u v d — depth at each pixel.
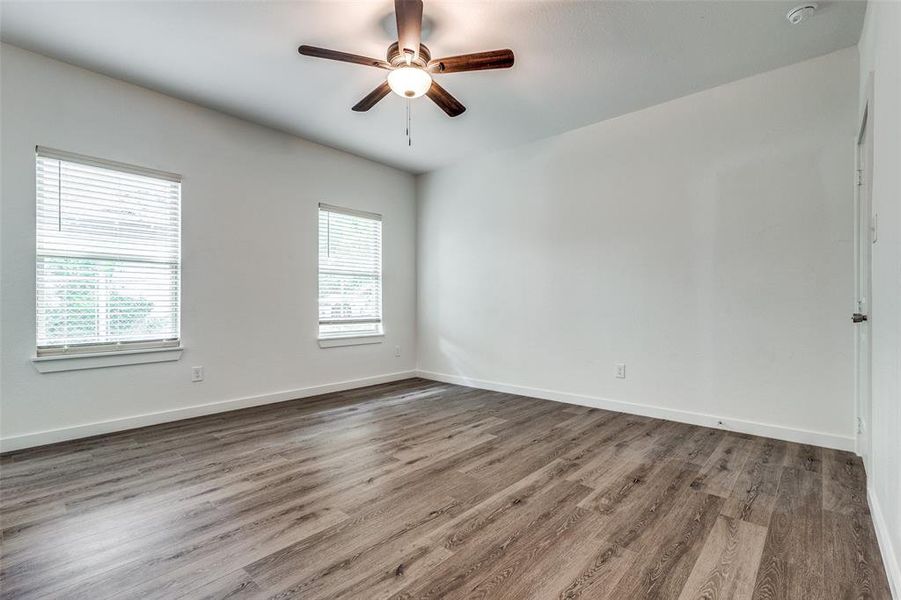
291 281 4.21
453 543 1.74
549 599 1.42
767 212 3.04
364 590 1.46
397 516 1.96
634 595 1.44
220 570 1.57
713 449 2.80
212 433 3.15
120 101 3.16
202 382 3.61
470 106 3.54
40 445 2.84
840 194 2.78
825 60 2.82
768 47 2.72
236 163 3.80
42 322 2.88
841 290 2.77
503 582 1.50
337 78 3.12
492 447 2.87
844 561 1.61
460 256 5.01
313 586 1.48
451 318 5.10
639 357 3.64
